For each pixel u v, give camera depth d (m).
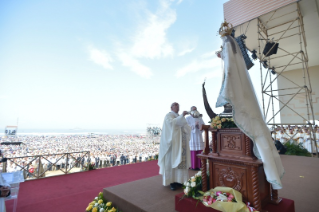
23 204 3.66
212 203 2.13
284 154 7.88
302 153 7.91
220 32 2.63
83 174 6.06
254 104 2.29
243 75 2.40
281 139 9.47
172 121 3.62
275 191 2.39
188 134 3.80
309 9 6.62
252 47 9.38
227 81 2.24
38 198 4.04
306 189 3.40
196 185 2.54
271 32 8.13
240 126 2.10
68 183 5.14
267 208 2.22
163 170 3.57
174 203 2.85
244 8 7.19
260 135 2.11
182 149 3.63
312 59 10.75
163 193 3.31
